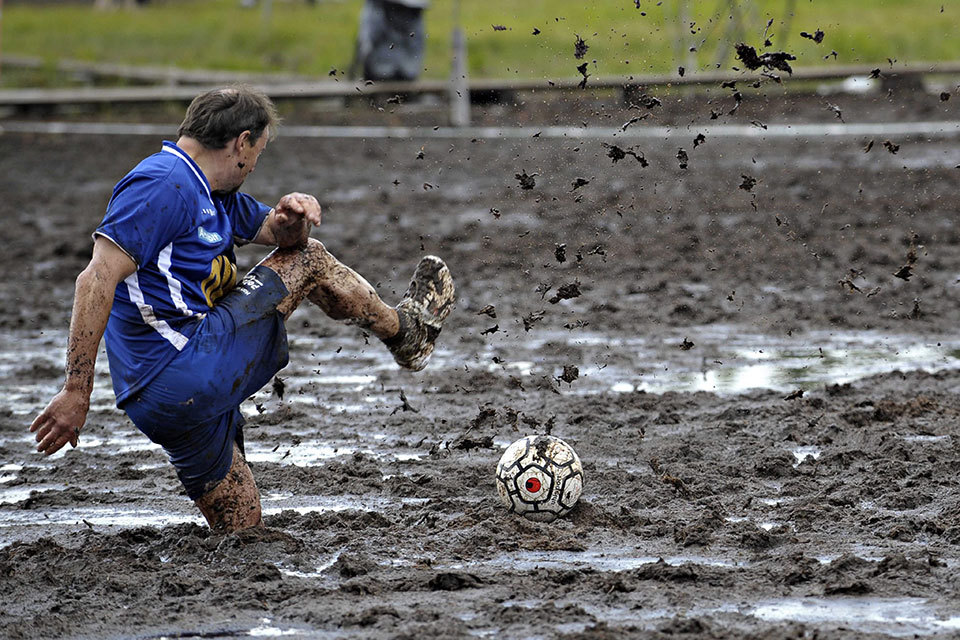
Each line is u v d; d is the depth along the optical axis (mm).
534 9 115188
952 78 94938
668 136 74938
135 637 16062
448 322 37406
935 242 47625
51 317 39531
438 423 27625
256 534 19188
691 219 53000
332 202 58750
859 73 87938
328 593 17297
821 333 35719
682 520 20688
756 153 69688
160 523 21438
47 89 99188
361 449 25969
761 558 18656
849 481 22594
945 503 21219
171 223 17719
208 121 18375
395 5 91375
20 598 17516
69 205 59531
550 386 30406
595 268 44469
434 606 16719
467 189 61375
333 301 19781
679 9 93875
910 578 17422
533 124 80000
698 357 33281
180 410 18000
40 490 23703
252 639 15938
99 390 31391
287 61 108625
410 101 91375
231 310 18531
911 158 66938
